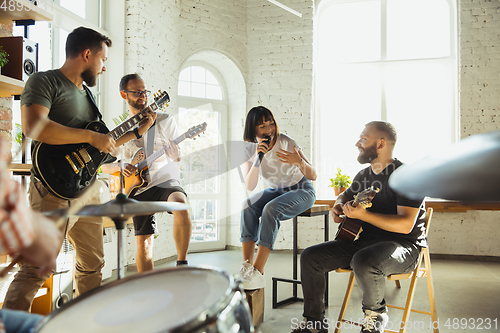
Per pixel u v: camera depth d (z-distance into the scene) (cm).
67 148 172
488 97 457
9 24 241
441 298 281
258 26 514
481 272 374
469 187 44
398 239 191
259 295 222
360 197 192
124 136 210
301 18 504
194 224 472
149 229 243
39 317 89
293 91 503
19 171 225
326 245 199
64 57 339
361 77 522
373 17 521
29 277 157
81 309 80
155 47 421
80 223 182
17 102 267
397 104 509
